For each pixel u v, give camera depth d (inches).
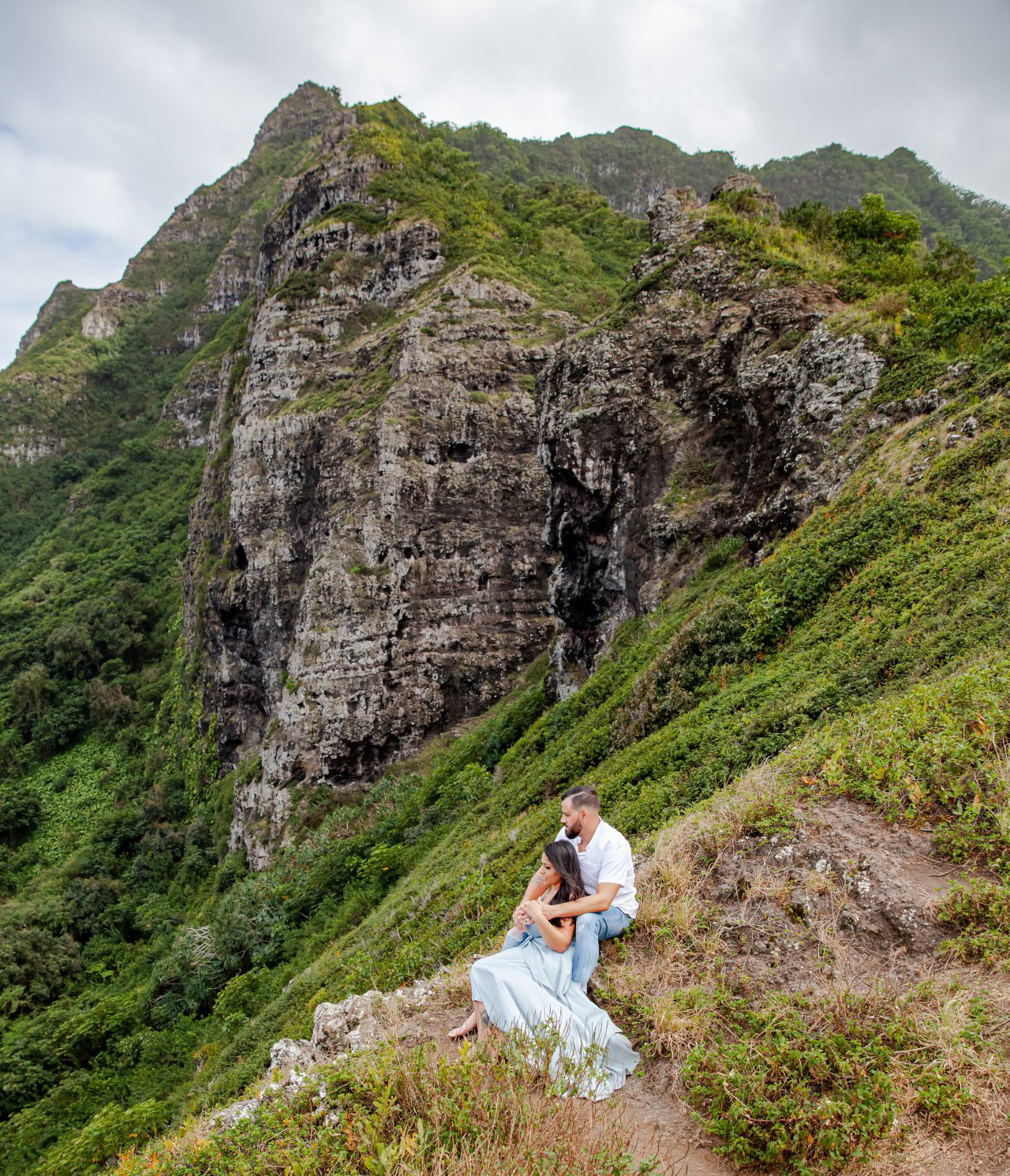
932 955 210.5
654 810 467.5
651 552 1032.2
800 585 644.7
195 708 2479.1
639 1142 184.5
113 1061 1215.6
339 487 1862.7
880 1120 166.4
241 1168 200.2
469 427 1881.2
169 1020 1261.1
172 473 4451.3
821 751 315.0
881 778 274.7
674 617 911.7
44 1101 1147.3
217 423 3024.1
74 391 5324.8
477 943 514.9
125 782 2588.6
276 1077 272.8
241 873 1717.5
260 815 1721.2
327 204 2488.9
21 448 5002.5
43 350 5649.6
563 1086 188.4
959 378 693.3
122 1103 1085.8
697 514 985.5
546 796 820.0
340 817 1529.3
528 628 1840.6
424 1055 214.7
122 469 4552.2
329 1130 195.8
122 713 2974.9
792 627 633.0
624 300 1178.0
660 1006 220.5
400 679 1724.9
